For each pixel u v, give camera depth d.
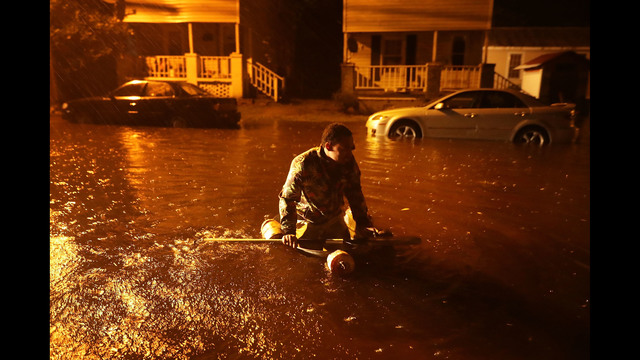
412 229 4.26
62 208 4.65
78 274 3.13
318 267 3.36
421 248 3.77
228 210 4.72
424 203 5.18
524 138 10.71
